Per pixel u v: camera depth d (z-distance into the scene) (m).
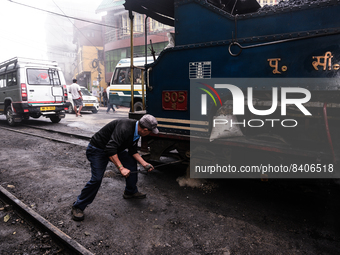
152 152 4.23
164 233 2.57
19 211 2.96
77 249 2.18
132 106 4.68
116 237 2.48
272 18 2.84
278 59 2.82
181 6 3.53
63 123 10.38
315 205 3.18
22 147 6.15
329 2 2.52
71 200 3.25
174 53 3.67
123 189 3.67
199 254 2.25
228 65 3.18
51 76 9.69
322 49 2.58
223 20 3.18
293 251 2.30
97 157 2.77
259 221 2.81
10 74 9.52
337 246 2.37
